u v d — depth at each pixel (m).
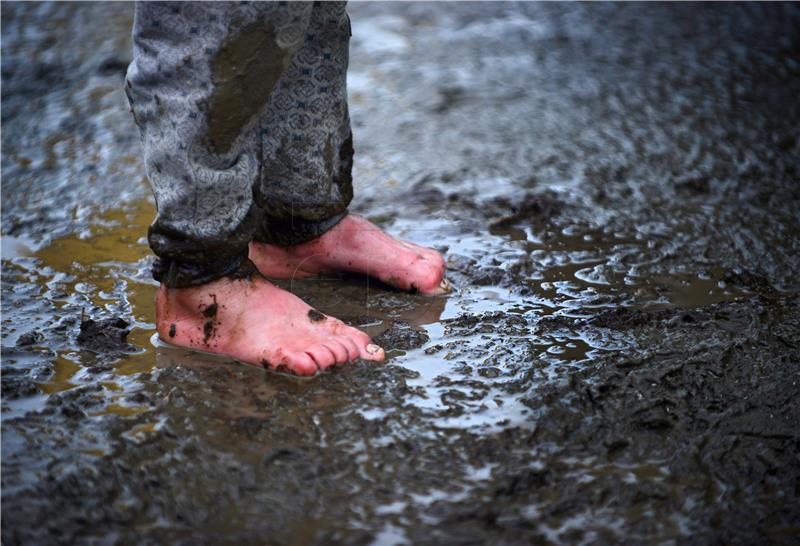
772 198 3.77
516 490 2.01
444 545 1.85
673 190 3.88
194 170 2.35
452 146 4.44
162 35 2.26
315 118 2.77
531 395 2.37
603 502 1.98
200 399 2.35
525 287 3.03
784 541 1.88
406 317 2.83
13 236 3.41
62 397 2.35
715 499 2.00
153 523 1.91
